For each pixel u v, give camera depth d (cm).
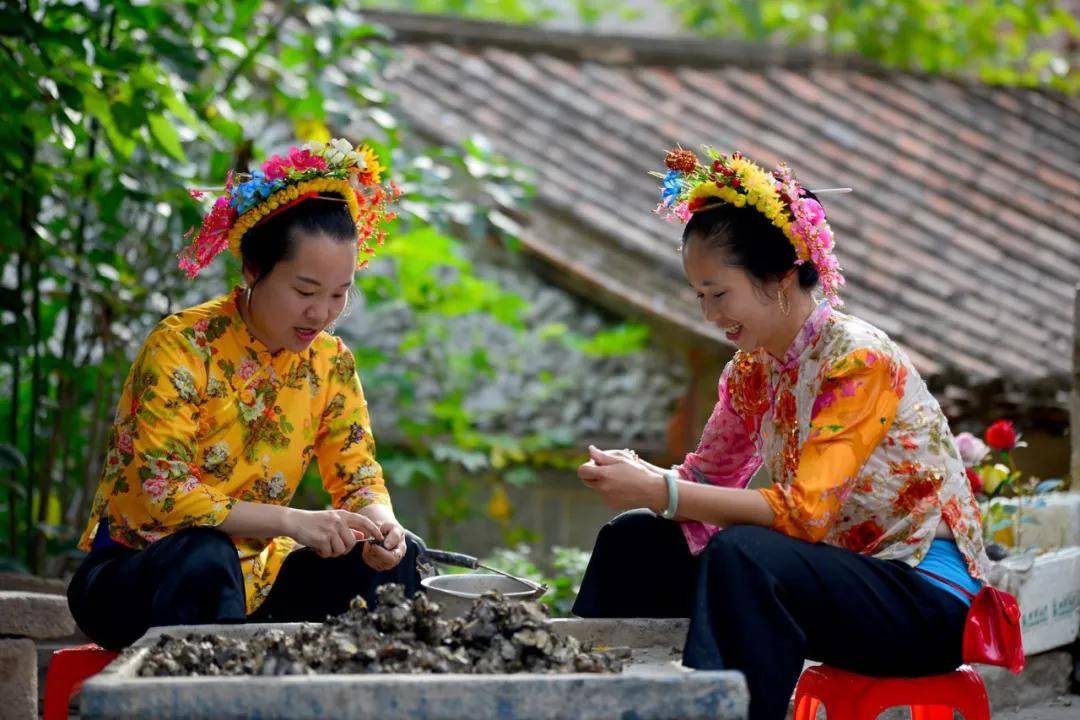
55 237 761
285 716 326
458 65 1298
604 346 1065
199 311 454
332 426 477
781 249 410
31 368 775
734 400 457
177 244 821
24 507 811
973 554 414
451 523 1080
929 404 419
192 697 326
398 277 1007
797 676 381
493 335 1157
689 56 1377
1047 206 1249
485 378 1131
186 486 428
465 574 455
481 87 1269
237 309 457
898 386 411
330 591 450
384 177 837
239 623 411
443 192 852
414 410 1086
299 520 425
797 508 395
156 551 421
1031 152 1339
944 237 1163
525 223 1075
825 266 408
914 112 1372
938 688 413
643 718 331
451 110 1211
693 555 445
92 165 710
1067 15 1473
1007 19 1538
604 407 1097
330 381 475
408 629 371
